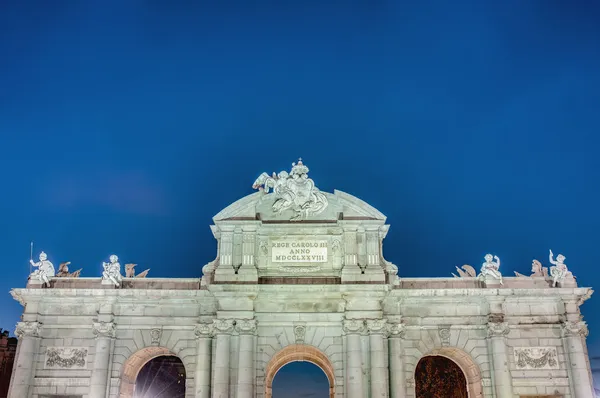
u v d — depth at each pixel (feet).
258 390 154.61
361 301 157.48
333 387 171.73
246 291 155.33
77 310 166.09
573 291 163.84
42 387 160.66
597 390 231.91
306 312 159.12
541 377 160.86
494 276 166.50
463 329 164.45
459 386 219.61
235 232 163.12
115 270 168.35
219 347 154.71
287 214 165.17
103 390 157.99
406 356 162.20
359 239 162.61
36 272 168.45
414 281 167.84
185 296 162.61
